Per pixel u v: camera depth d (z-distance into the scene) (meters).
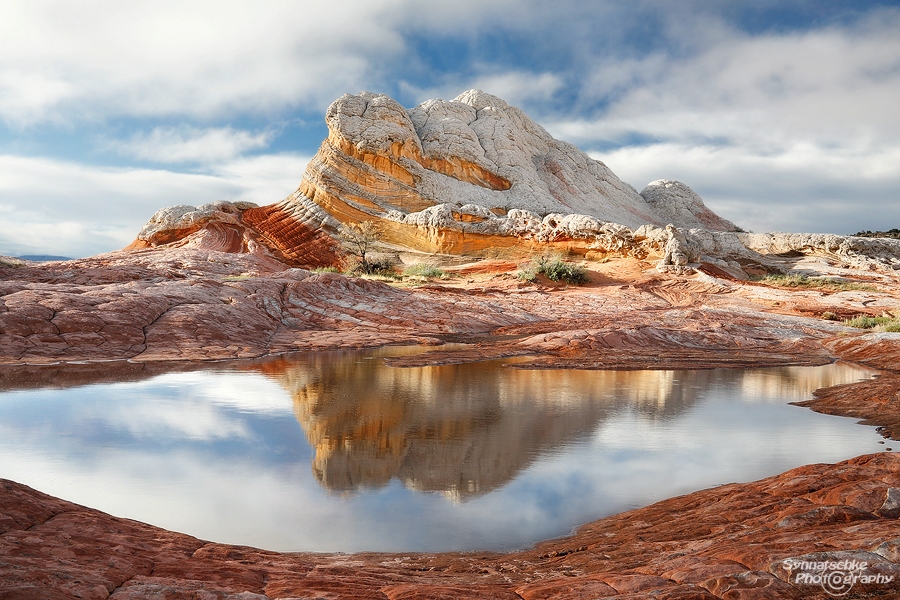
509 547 4.84
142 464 6.84
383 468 6.85
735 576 3.06
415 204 49.53
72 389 11.27
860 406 10.30
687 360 17.50
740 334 22.86
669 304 32.25
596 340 20.17
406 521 5.36
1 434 8.02
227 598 2.93
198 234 50.06
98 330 16.58
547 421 9.23
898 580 2.92
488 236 45.22
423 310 25.95
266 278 25.86
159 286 20.92
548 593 3.23
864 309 30.08
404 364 15.47
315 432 8.40
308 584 3.38
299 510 5.56
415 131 53.53
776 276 40.31
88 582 2.92
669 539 4.47
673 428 8.84
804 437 8.37
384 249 47.31
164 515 5.38
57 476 6.38
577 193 62.00
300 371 14.09
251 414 9.45
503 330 24.91
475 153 54.16
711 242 42.06
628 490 6.20
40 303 16.84
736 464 7.09
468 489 6.20
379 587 3.41
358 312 24.70
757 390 12.41
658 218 67.81
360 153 49.72
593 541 4.77
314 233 49.44
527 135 65.56
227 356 16.42
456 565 4.28
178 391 11.26
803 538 3.54
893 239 44.69
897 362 16.73
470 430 8.62
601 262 41.69
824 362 17.55
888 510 4.11
